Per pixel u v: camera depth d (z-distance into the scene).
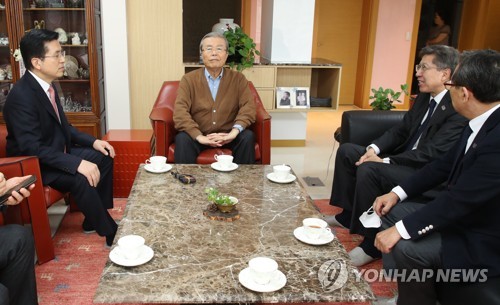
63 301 2.04
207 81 3.23
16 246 1.73
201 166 2.56
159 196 2.09
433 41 7.71
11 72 3.84
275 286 1.40
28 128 2.36
